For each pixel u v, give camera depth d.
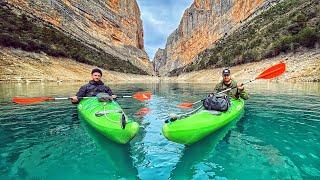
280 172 5.41
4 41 36.09
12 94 17.55
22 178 5.21
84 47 65.25
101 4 99.56
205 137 7.44
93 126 8.04
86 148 6.83
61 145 7.03
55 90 20.94
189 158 6.23
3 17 43.03
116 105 9.04
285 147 6.79
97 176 5.36
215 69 60.56
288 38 39.31
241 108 10.12
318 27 36.62
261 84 28.56
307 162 5.87
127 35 114.44
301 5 52.47
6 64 33.16
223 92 9.79
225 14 110.25
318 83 27.31
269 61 41.31
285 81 31.58
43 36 47.44
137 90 24.86
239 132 8.13
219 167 5.68
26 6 57.19
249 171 5.48
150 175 5.41
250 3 92.75
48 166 5.76
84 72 46.28
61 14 71.19
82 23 82.94
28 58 37.78
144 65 114.31
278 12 60.09
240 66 49.47
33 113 11.03
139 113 11.73
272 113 10.90
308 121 9.45
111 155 6.42
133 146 7.07
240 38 65.00
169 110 12.56
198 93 21.58
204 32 129.75
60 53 45.75
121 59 91.69
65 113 11.02
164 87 30.41
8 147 6.87
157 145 7.16
